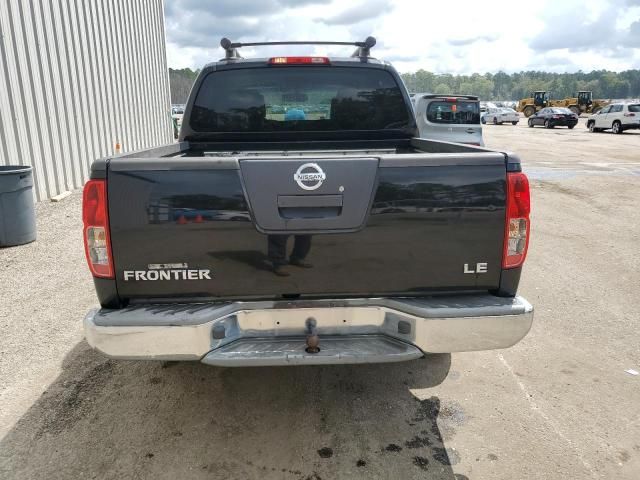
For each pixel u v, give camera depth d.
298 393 3.55
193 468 2.81
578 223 8.46
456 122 12.57
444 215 2.68
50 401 3.43
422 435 3.10
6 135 8.21
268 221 2.62
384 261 2.70
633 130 34.16
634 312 4.88
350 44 4.37
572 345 4.24
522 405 3.41
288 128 4.39
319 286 2.71
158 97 16.62
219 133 4.37
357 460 2.88
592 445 3.01
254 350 2.67
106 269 2.65
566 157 18.22
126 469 2.80
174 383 3.67
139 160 2.59
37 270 5.91
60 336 4.34
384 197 2.64
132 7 14.02
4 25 8.16
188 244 2.63
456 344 2.71
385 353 2.66
